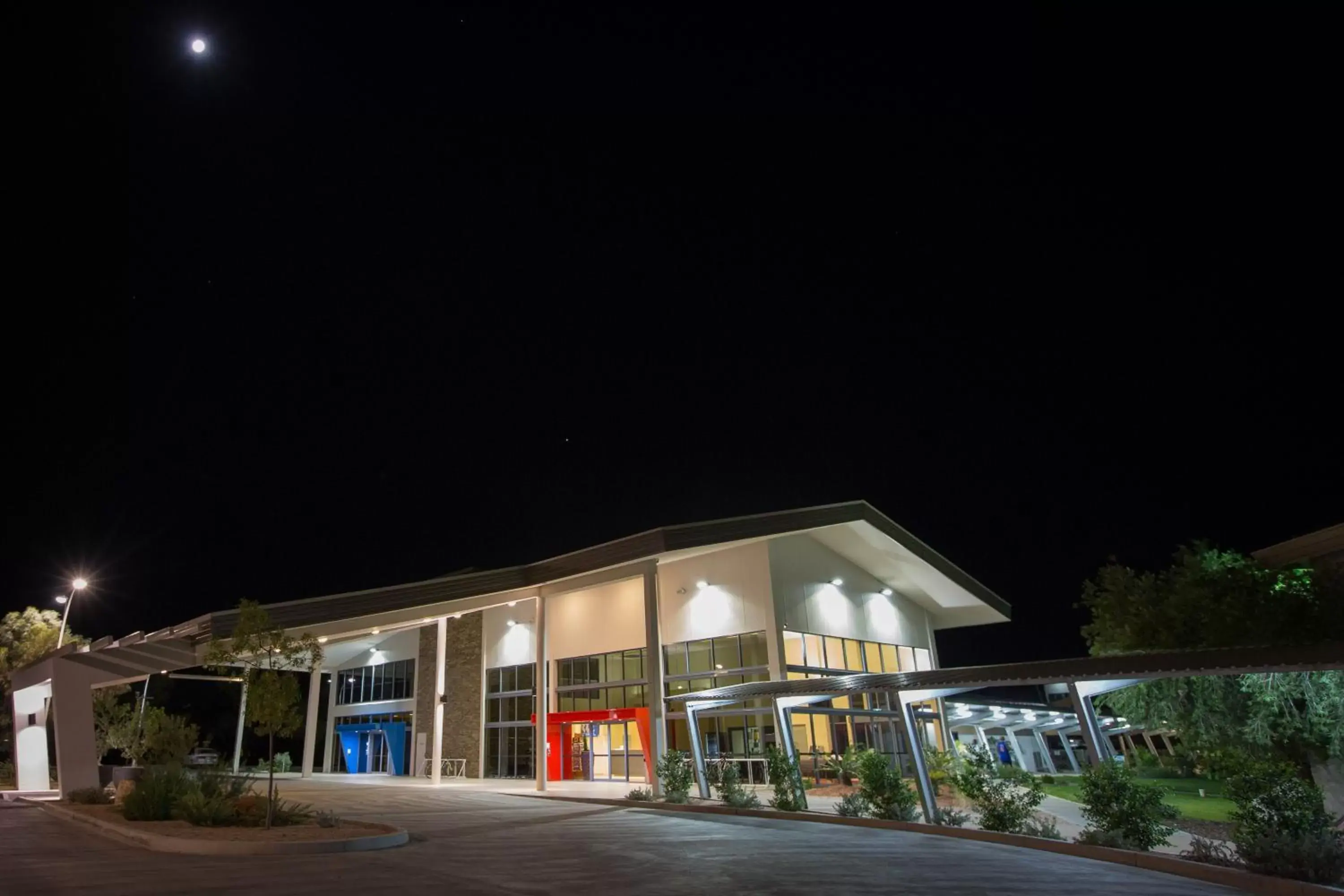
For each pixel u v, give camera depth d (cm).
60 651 2536
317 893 925
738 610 2966
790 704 2144
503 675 3712
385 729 4269
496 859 1255
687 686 3042
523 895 934
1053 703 4153
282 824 1597
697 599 3091
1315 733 1656
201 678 3628
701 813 2117
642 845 1452
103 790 2302
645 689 3159
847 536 3200
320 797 2517
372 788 3020
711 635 3012
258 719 1600
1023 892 1010
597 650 3369
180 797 1730
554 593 3055
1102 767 1417
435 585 2755
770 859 1277
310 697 4275
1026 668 1527
